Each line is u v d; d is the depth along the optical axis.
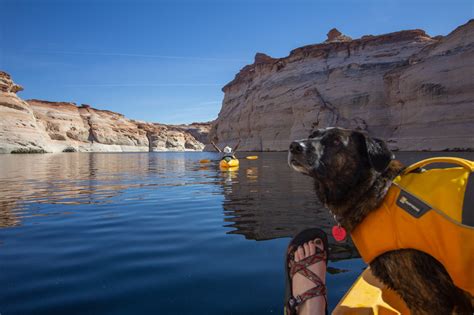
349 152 1.95
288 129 57.41
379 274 1.89
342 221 2.02
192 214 6.81
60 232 5.44
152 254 4.25
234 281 3.33
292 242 2.37
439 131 35.69
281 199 8.41
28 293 3.14
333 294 3.06
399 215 1.76
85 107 128.38
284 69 61.22
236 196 9.08
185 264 3.86
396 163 2.03
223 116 77.25
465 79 34.75
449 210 1.63
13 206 7.91
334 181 1.99
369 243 1.89
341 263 3.84
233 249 4.39
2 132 62.00
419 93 38.22
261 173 16.11
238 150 67.69
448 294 1.66
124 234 5.28
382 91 44.44
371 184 1.89
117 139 124.06
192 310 2.76
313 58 57.28
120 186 12.05
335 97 49.00
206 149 85.81
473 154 26.94
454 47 37.22
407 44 48.75
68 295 3.09
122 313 2.73
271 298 2.94
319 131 2.22
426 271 1.67
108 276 3.54
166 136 147.25
